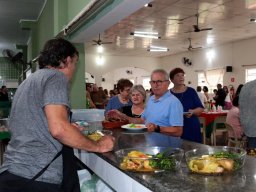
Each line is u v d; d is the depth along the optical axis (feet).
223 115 20.47
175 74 11.09
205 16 23.76
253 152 7.14
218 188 3.36
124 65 52.13
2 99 35.17
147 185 3.67
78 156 6.76
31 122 4.46
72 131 4.34
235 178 3.74
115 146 5.81
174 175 3.92
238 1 19.63
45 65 5.05
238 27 28.43
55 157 4.49
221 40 36.35
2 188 4.31
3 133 11.00
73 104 14.02
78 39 12.75
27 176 4.37
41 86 4.46
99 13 9.36
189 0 19.30
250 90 9.45
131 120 9.04
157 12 22.18
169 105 8.05
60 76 4.60
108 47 41.14
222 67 39.93
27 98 4.53
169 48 42.63
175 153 4.33
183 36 32.71
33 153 4.44
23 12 23.88
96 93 28.50
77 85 14.10
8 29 30.76
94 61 50.19
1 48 44.34
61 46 5.00
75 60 5.26
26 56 39.75
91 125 9.01
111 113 9.19
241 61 36.88
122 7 8.09
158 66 54.29
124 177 4.38
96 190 5.65
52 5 17.43
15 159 4.50
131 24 26.09
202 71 43.75
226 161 3.91
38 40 25.86
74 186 4.70
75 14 12.62
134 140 6.55
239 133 15.28
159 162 4.04
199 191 3.29
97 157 5.58
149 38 33.53
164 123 8.16
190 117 10.67
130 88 11.14
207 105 23.85
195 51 45.03
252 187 3.39
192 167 3.97
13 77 54.19
